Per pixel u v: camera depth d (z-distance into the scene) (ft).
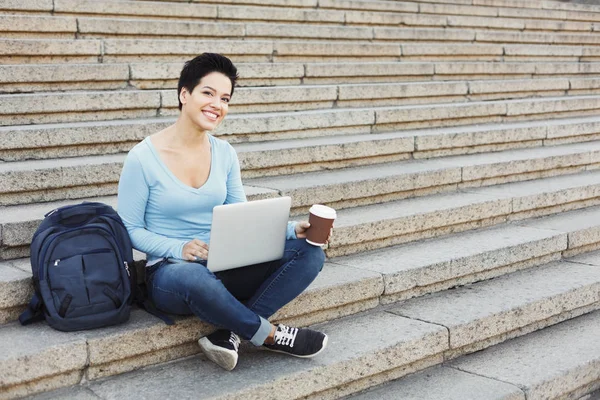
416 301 14.34
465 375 12.69
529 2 34.01
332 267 14.30
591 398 13.42
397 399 11.82
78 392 10.41
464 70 26.84
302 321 12.84
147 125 17.25
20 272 11.58
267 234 11.28
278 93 20.98
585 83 28.81
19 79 18.20
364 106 22.86
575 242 17.37
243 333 10.80
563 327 14.87
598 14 35.76
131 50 20.72
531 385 12.28
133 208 11.41
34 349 10.14
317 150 18.08
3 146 15.40
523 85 26.81
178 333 11.36
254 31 24.07
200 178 11.71
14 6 20.61
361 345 12.19
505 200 17.92
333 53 24.80
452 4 31.30
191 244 11.14
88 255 10.80
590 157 22.13
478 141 21.42
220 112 11.43
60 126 16.34
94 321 10.68
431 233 16.62
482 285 15.34
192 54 21.75
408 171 18.16
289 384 11.02
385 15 28.12
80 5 21.62
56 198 14.67
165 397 10.27
